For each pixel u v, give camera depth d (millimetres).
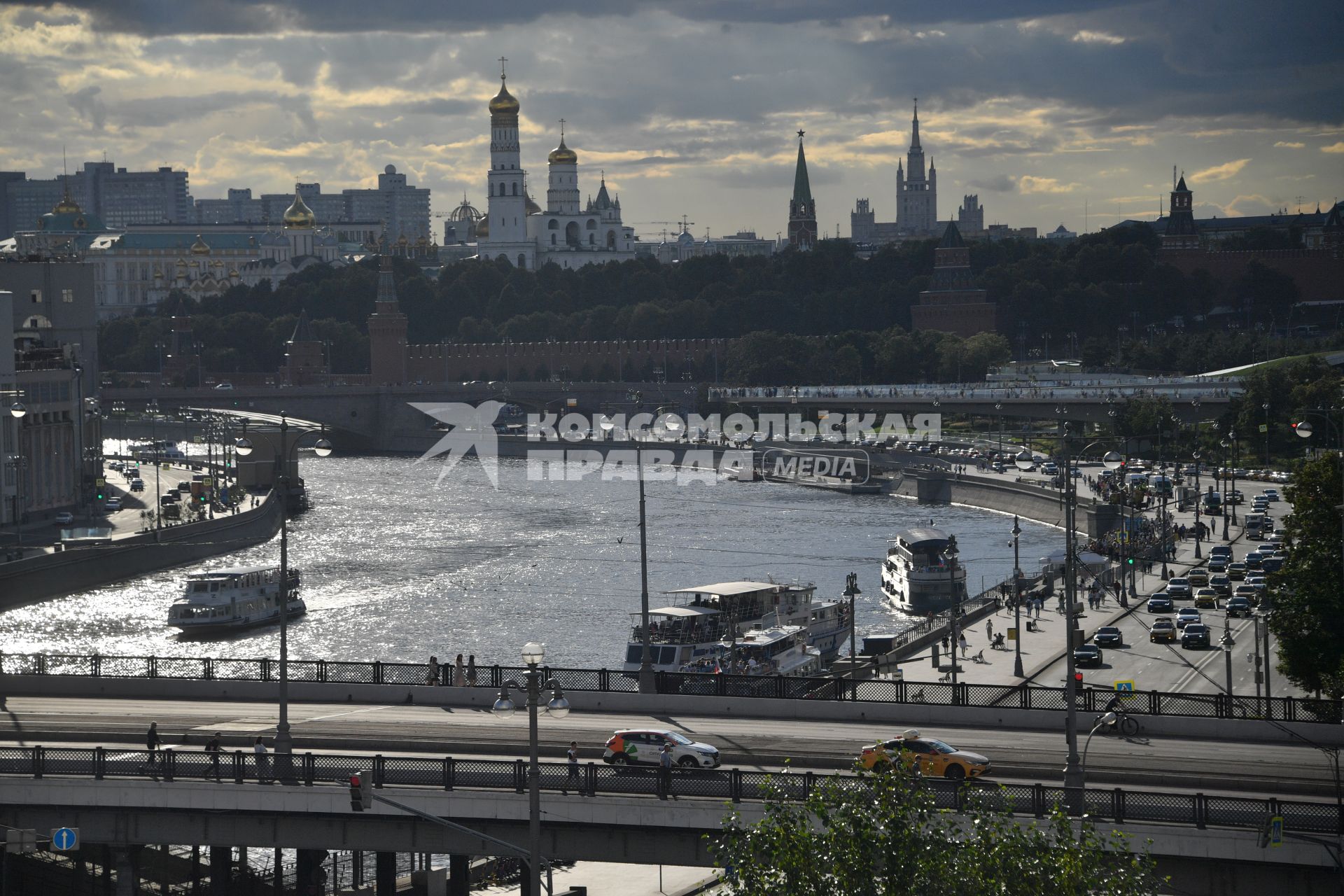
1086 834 63375
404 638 186250
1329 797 80562
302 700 108500
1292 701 94438
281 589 88562
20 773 84062
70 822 83500
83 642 186125
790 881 60781
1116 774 83938
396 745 92562
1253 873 71125
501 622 193500
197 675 126375
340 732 96625
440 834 80312
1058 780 83750
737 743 92250
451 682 109250
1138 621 174250
